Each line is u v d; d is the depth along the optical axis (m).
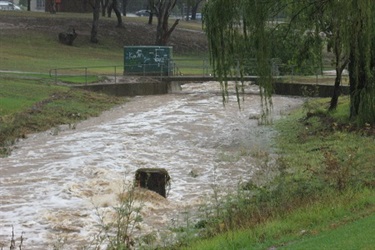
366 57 29.55
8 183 23.64
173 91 62.00
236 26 31.11
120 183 23.05
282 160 24.78
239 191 19.78
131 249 15.37
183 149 31.70
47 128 37.72
